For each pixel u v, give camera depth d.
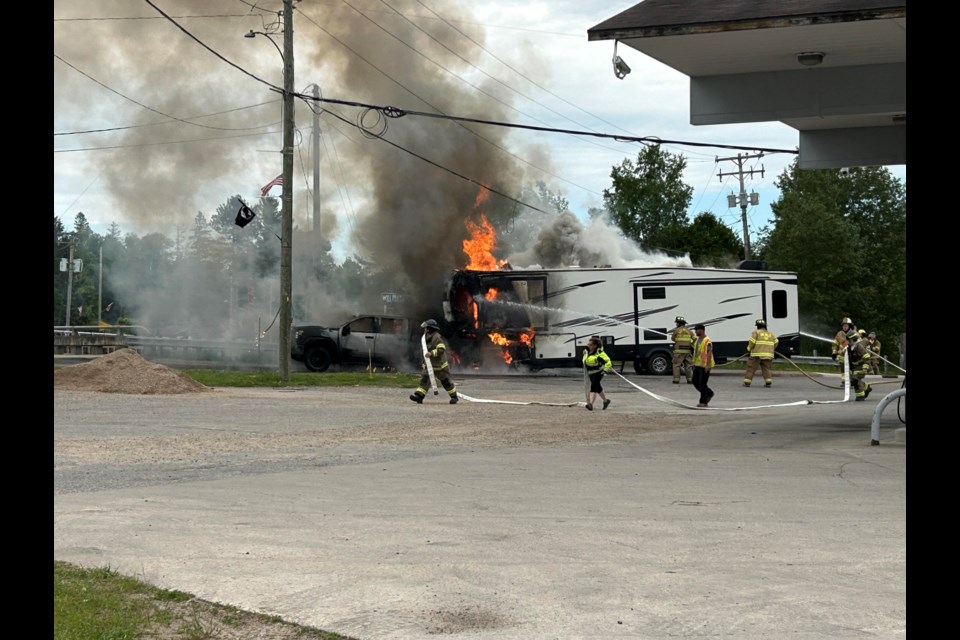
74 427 16.30
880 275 70.38
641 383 31.16
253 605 5.61
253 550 7.06
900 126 21.16
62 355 40.34
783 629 5.10
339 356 32.84
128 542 7.32
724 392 28.02
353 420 18.27
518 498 9.52
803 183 72.19
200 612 5.46
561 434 16.20
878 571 6.39
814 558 6.79
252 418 18.34
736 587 5.97
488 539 7.48
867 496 9.61
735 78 17.73
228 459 12.70
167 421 17.50
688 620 5.29
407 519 8.35
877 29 14.73
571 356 33.97
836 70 17.22
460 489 10.14
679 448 14.18
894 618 5.28
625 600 5.70
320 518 8.39
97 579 6.09
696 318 34.56
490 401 22.92
